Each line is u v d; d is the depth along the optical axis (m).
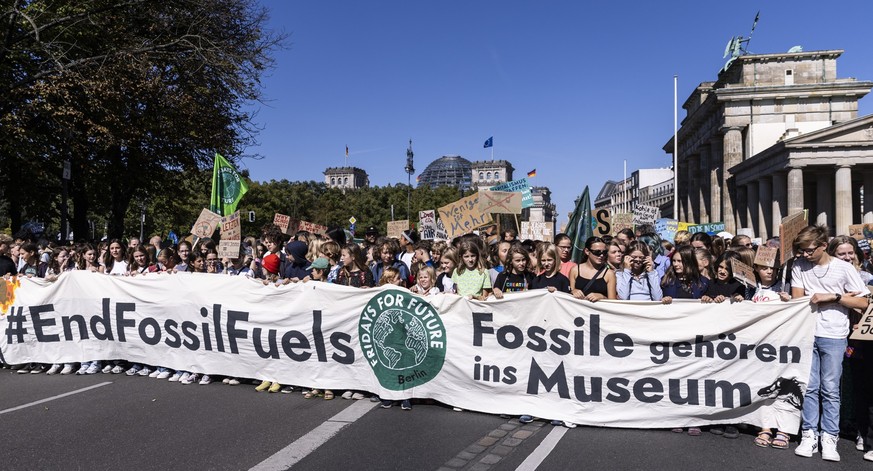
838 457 4.72
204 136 20.92
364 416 5.88
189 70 18.64
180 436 5.24
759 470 4.53
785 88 57.78
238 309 7.01
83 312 7.78
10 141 16.70
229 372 7.07
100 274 7.74
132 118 19.33
